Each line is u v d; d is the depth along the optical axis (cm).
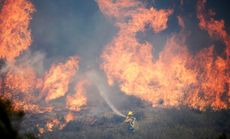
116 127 2180
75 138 1945
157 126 2153
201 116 2380
